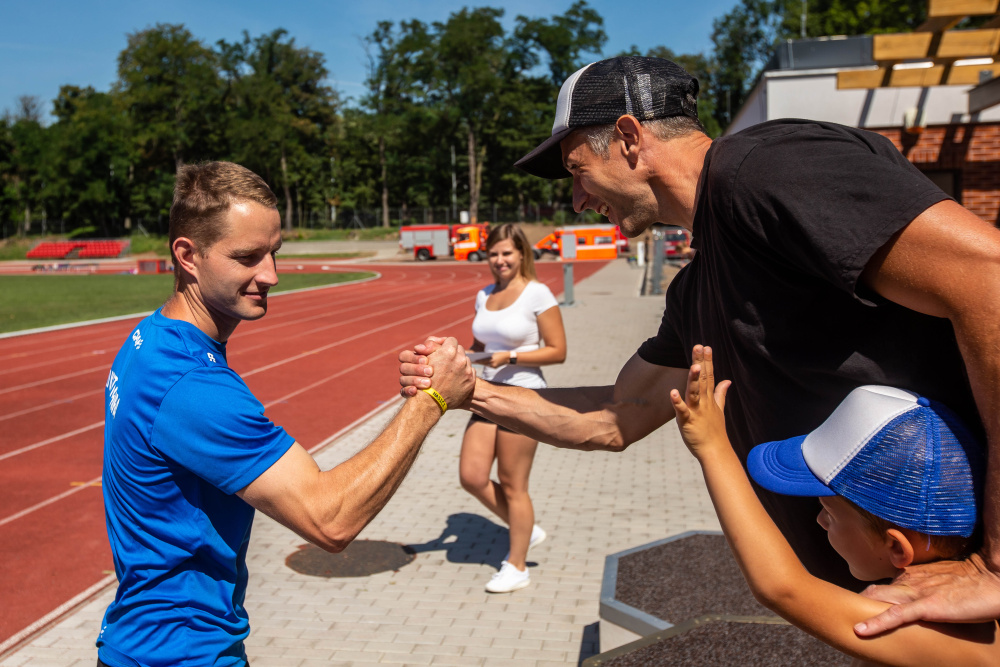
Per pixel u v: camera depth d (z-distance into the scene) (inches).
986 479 48.6
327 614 171.9
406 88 3253.0
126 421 73.1
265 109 3282.5
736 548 53.4
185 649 74.0
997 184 416.8
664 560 167.0
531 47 3213.6
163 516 73.8
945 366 54.8
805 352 58.4
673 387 85.0
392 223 3267.7
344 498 72.2
